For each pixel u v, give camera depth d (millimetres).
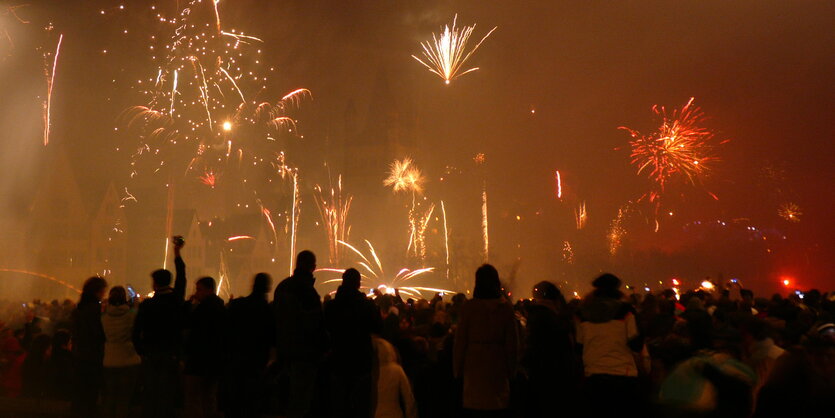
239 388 10500
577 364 10773
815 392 6633
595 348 9336
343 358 9914
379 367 9953
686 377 7191
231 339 10625
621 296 9852
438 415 11469
